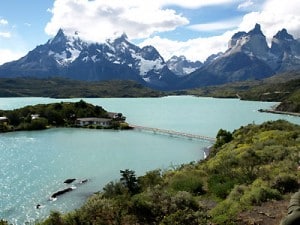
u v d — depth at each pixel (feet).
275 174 100.94
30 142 482.28
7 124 635.66
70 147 440.04
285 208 71.46
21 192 236.22
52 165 326.85
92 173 293.23
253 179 102.12
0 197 224.74
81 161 347.56
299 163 114.11
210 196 99.55
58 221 79.00
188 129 639.76
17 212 196.44
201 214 71.00
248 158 137.18
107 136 554.05
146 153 401.08
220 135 320.29
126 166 324.60
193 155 390.01
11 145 453.99
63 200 216.13
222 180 108.68
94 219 76.69
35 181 265.95
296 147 147.23
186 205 82.58
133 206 80.18
